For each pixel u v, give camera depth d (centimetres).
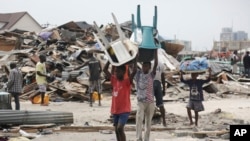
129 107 1402
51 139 1709
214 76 4278
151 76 1598
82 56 4303
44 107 2817
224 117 2309
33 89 3447
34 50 4891
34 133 1844
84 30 6419
